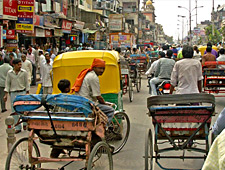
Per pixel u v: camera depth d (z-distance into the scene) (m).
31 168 4.55
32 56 17.86
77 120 4.31
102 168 5.05
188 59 5.84
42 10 25.80
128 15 80.94
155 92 8.30
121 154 6.29
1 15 15.96
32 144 4.52
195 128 4.62
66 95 4.33
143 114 9.72
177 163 5.80
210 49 12.06
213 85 10.20
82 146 4.62
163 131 4.67
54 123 4.42
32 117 4.48
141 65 18.59
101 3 53.50
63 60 6.96
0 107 11.17
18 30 17.52
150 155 4.89
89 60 6.84
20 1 17.20
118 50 14.16
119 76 7.22
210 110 4.50
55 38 29.73
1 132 8.02
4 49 17.91
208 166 2.14
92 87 5.10
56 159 4.49
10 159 4.31
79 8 40.28
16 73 7.80
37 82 17.69
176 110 4.57
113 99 6.82
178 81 6.05
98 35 44.19
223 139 2.10
